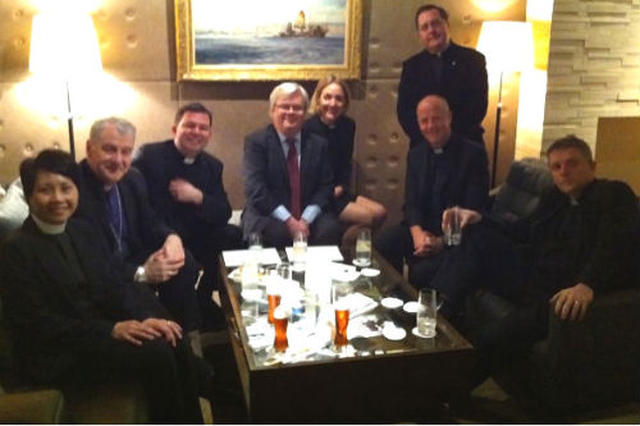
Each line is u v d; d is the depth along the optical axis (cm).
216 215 371
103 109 443
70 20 391
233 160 470
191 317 328
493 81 487
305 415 231
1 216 286
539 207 310
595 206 283
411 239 376
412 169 383
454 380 241
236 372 312
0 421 187
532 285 302
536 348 273
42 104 435
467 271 315
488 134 499
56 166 233
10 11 414
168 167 364
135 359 235
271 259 327
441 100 366
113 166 304
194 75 442
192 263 339
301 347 240
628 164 440
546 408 280
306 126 416
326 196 396
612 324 263
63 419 207
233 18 438
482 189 374
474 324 312
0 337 232
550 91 457
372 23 460
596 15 448
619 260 272
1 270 230
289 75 455
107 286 256
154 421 247
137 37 436
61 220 238
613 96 467
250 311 271
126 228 326
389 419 240
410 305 275
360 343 244
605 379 270
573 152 283
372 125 479
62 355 232
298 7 445
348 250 346
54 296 237
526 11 477
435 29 436
